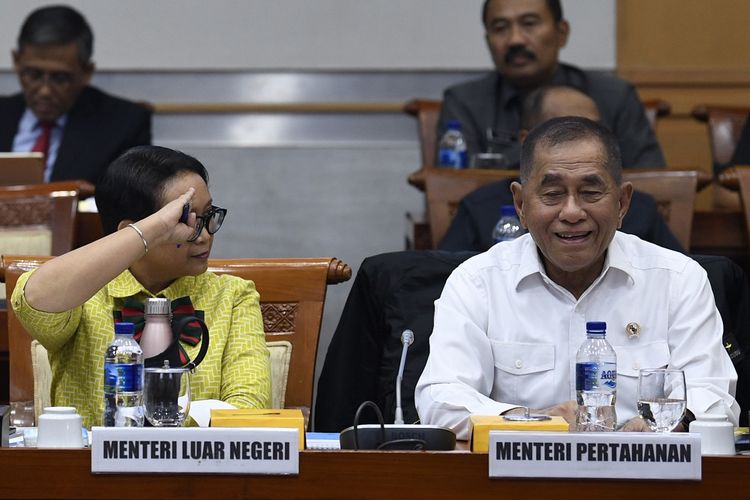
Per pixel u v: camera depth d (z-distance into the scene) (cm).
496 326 689
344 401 819
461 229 1023
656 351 679
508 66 1327
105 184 684
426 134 1393
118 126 1381
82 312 670
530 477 488
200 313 684
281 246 1647
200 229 668
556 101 1109
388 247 1645
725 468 487
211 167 1664
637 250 698
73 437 513
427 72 1714
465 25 1714
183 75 1714
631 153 1312
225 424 516
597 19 1711
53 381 678
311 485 490
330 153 1666
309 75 1717
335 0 1716
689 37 1720
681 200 1058
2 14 1691
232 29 1714
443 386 654
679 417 574
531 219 650
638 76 1717
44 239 1016
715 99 1719
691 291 685
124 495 492
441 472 490
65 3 1703
